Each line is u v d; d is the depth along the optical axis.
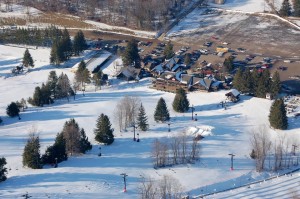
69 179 190.88
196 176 197.88
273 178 197.88
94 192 182.88
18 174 194.12
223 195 185.75
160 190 181.38
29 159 198.12
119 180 192.38
